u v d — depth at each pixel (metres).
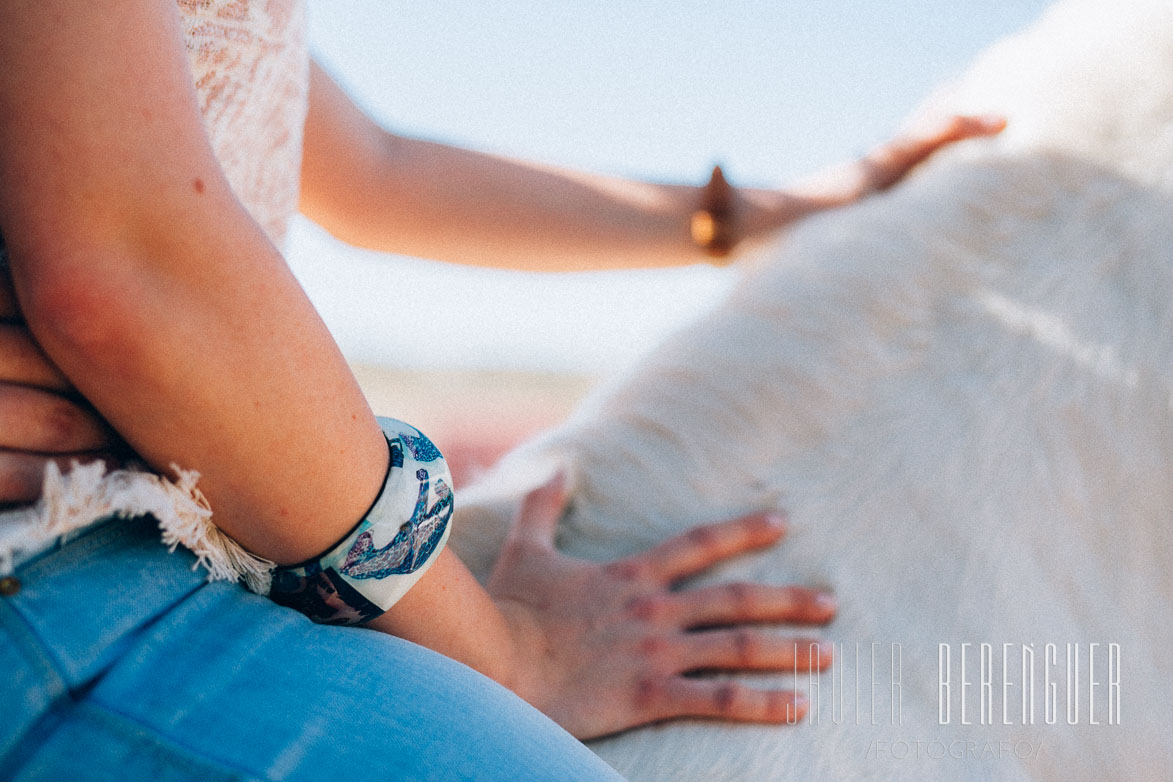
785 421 1.10
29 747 0.53
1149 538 1.05
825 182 1.56
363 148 1.34
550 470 1.13
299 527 0.67
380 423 0.75
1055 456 1.05
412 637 0.79
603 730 0.92
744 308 1.19
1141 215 1.10
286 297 0.62
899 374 1.10
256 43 0.78
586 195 1.49
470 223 1.44
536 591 0.99
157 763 0.55
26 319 0.57
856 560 1.03
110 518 0.63
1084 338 1.08
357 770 0.59
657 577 1.00
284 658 0.64
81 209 0.55
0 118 0.55
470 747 0.64
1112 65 1.17
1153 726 1.02
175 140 0.58
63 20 0.55
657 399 1.16
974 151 1.22
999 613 1.00
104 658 0.57
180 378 0.58
